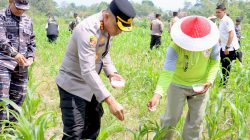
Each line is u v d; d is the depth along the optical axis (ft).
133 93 21.50
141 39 58.85
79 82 11.21
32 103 15.06
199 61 12.60
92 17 10.50
